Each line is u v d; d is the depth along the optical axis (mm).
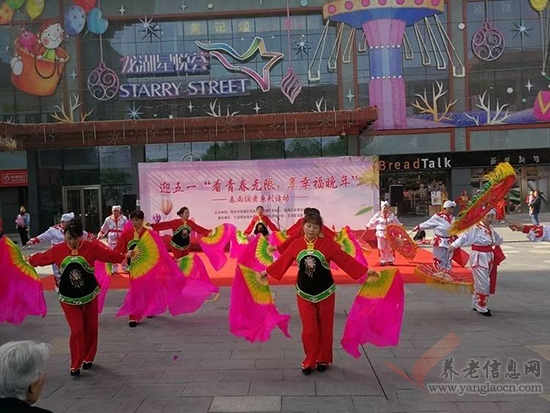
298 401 4422
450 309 7801
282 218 15898
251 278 5543
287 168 15922
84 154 25500
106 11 25469
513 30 25719
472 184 26219
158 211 16078
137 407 4395
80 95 25500
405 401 4375
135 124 20797
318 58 25406
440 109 25719
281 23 25391
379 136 25766
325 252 5246
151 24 25453
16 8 25500
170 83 25406
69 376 5262
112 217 12477
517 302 8180
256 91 25453
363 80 25438
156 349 6152
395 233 11461
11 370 2262
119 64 25500
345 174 15844
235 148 25188
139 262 6914
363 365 5340
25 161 26406
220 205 16000
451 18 25562
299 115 20734
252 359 5656
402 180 27234
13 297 6258
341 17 25203
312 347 5133
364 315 5293
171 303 7031
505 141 25891
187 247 10672
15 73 25562
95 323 5578
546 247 15844
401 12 25109
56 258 5531
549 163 25984
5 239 6297
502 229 21859
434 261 9469
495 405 4246
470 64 25719
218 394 4637
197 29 25484
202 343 6363
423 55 25594
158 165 16094
